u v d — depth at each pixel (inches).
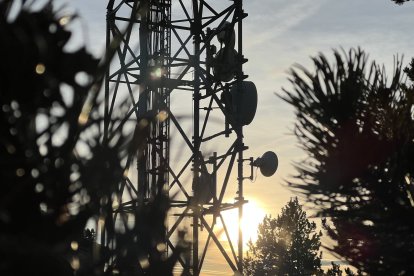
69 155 116.5
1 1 120.6
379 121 205.3
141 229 121.4
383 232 210.8
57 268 114.8
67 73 117.3
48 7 123.0
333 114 201.5
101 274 117.5
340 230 216.7
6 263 108.7
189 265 124.5
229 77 707.4
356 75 203.3
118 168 119.7
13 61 115.6
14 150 114.9
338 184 205.6
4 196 111.5
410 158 202.5
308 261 1835.6
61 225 113.7
